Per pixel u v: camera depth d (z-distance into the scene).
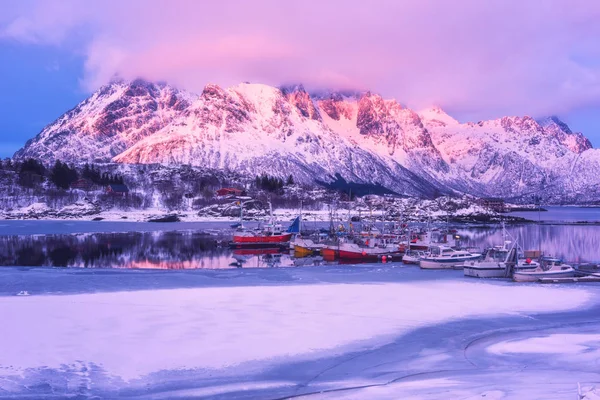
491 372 31.62
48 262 98.00
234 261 104.62
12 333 39.28
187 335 39.72
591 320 46.69
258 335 40.09
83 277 71.56
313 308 49.19
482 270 73.19
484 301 54.22
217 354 35.88
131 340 38.31
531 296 57.41
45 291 58.66
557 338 40.25
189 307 48.81
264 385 30.72
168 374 32.41
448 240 123.56
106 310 46.88
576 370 31.83
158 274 76.31
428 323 44.56
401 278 72.88
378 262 103.00
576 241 153.75
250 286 63.16
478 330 42.78
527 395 23.23
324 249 112.62
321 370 33.31
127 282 66.81
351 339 39.69
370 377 31.80
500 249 80.75
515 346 38.09
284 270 83.06
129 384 30.88
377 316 46.53
